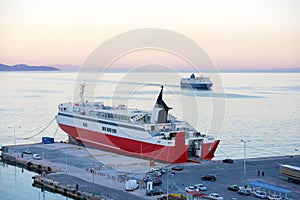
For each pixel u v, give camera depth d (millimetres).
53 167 103375
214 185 85375
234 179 90062
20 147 131750
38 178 93812
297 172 86125
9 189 91250
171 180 89375
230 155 131125
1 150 129625
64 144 138250
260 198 76750
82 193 82062
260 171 97188
